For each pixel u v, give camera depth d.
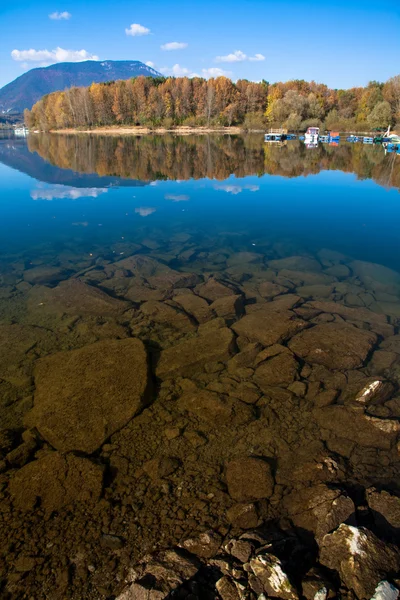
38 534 4.34
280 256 13.98
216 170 31.61
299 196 23.03
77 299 9.92
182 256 13.67
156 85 92.44
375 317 9.27
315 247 14.81
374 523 4.34
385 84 69.00
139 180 27.36
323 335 8.17
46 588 3.80
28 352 7.93
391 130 62.41
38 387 6.68
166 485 4.94
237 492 4.80
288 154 42.03
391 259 13.50
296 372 7.12
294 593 3.46
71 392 6.38
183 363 7.31
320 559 3.90
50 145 53.69
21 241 15.14
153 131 85.12
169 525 4.42
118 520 4.48
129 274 11.75
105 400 6.24
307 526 4.37
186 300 9.81
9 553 4.14
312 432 5.84
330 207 20.52
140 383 6.55
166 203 21.28
